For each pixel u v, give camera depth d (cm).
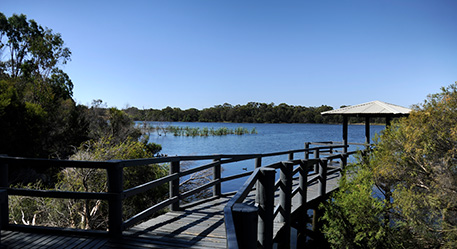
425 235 650
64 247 274
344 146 1160
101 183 888
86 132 2338
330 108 14762
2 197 226
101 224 845
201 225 391
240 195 184
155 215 973
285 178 460
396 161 766
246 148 4381
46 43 3372
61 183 903
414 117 746
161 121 6662
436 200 648
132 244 294
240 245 153
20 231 309
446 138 696
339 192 791
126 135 2352
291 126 12850
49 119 2358
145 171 1030
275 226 443
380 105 1224
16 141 1745
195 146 4612
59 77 3369
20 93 2659
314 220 818
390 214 768
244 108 16175
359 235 700
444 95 726
